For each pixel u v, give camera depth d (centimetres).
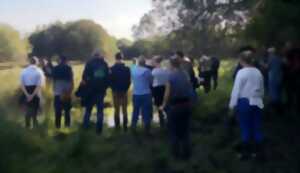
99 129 712
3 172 414
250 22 709
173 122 573
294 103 742
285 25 606
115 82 746
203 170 538
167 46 1241
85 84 716
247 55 564
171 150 586
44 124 616
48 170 452
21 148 456
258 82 559
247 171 536
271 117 729
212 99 827
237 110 564
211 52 1181
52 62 889
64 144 526
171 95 573
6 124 452
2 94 482
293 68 724
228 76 1099
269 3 630
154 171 535
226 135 662
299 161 562
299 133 654
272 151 594
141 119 782
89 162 517
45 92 746
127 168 532
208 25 1179
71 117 729
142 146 629
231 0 1065
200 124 748
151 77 728
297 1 608
